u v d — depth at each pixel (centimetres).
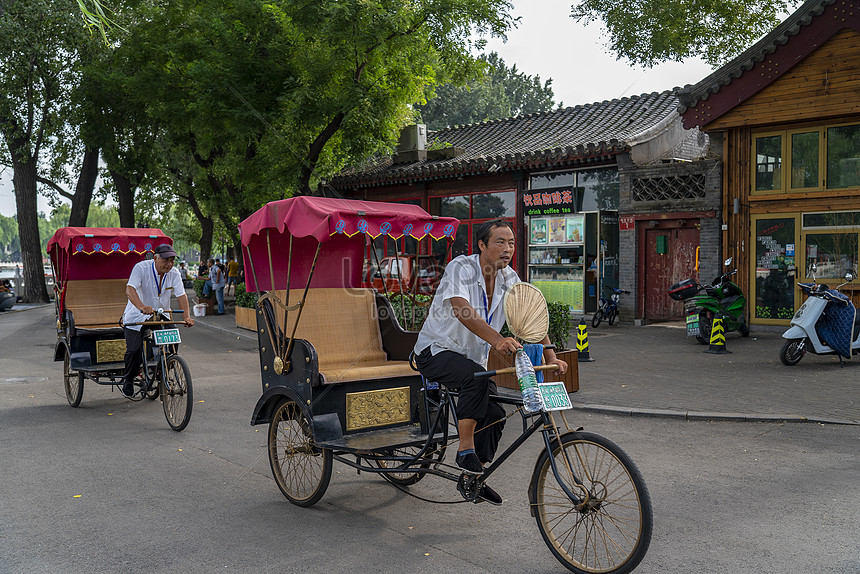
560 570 357
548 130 1917
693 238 1508
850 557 365
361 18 1475
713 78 1337
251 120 1650
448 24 1527
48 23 2391
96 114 2419
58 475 536
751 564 357
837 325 961
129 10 2031
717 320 1127
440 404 429
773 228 1309
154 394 791
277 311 501
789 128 1284
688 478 507
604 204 1600
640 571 349
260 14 1642
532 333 377
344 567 362
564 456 360
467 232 1880
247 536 409
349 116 1563
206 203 2931
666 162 1454
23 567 365
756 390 821
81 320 889
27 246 3042
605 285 1619
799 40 1228
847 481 497
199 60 1644
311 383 450
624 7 1834
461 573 354
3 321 2131
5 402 845
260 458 588
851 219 1219
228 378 1012
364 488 506
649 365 1022
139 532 416
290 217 477
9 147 2861
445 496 485
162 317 754
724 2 1764
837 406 729
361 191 2139
